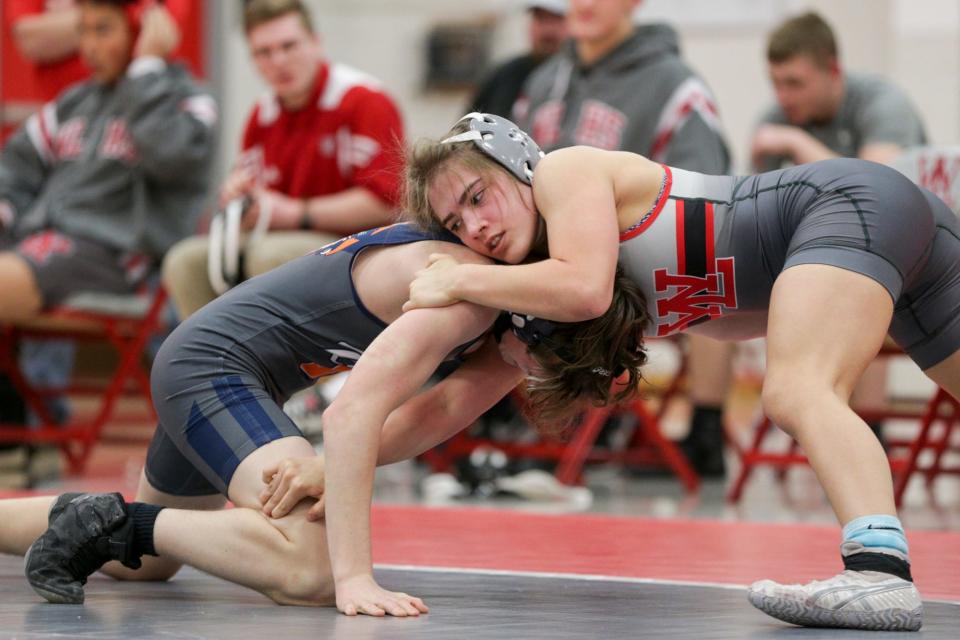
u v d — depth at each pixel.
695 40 31.06
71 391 19.94
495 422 20.12
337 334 8.62
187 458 8.73
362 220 16.58
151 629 6.87
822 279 7.70
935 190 12.39
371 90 17.12
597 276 7.73
